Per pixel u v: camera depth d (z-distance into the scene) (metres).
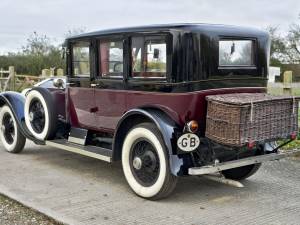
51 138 6.41
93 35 5.64
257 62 5.32
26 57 26.33
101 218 4.38
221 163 4.74
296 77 21.92
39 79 16.23
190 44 4.69
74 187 5.41
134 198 5.02
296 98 4.82
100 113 5.67
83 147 5.84
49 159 6.82
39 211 4.50
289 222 4.35
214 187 5.49
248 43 5.24
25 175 5.93
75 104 6.07
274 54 27.91
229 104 4.39
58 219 4.29
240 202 4.93
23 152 7.30
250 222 4.34
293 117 4.84
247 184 5.64
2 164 6.51
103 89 5.56
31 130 6.61
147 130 4.81
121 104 5.35
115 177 5.87
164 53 4.81
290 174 6.11
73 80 6.04
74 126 6.19
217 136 4.58
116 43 5.34
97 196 5.07
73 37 5.96
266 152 5.27
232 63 5.06
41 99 6.37
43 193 5.16
